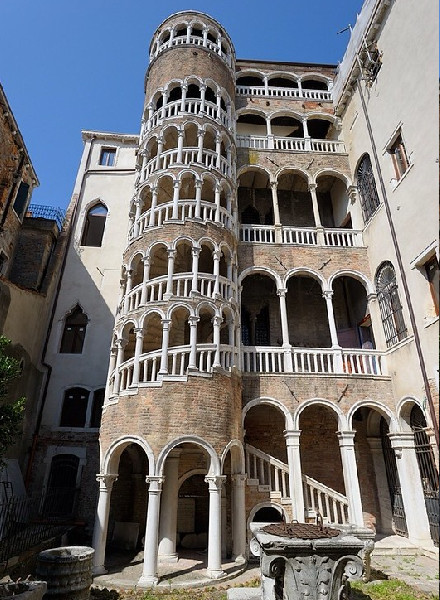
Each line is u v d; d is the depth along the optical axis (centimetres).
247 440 1875
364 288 2161
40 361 2191
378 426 1944
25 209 2423
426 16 1630
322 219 2597
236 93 2667
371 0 2088
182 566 1345
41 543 1249
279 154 2380
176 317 1688
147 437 1348
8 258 2225
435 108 1557
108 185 2734
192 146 2242
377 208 1991
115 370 1609
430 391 1498
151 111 2256
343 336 2186
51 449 2011
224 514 1510
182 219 1777
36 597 731
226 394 1493
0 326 1830
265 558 837
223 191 2039
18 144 2125
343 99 2489
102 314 2344
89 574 995
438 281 459
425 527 1525
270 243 2061
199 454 1719
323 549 823
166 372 1447
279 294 1950
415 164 1667
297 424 1659
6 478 1678
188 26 2464
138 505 1802
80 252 2505
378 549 1482
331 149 2492
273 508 1648
